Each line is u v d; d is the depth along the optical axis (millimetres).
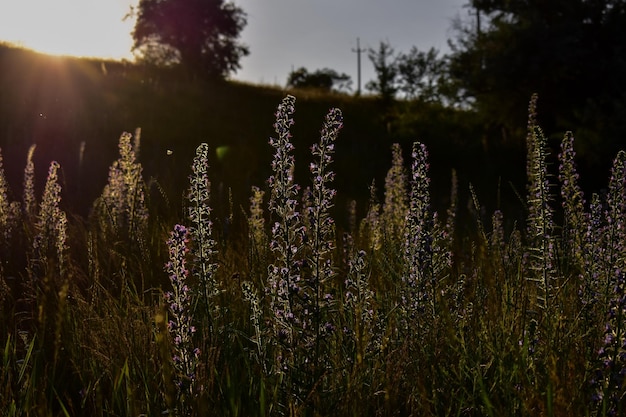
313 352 2666
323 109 39906
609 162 26688
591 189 26078
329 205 2766
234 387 2650
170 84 39719
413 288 3268
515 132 33281
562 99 31578
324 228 2740
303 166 24391
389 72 42344
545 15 32562
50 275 1995
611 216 3383
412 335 3119
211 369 2621
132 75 40469
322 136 2791
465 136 34750
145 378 2768
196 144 26219
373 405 2648
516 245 3852
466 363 2877
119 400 2654
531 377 2732
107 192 6664
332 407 2527
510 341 2869
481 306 3330
